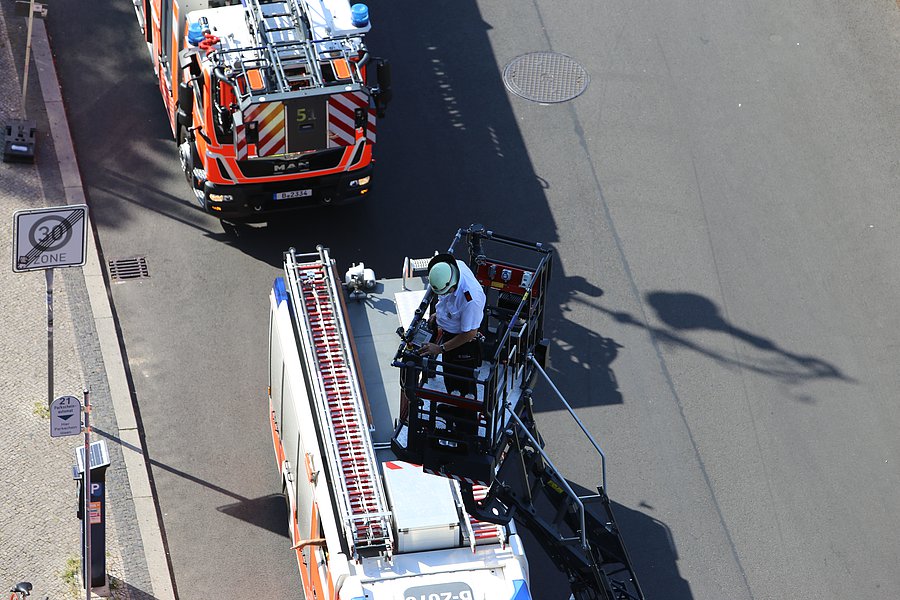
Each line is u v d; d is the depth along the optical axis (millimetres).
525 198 76875
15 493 60000
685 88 83812
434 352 45312
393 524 49906
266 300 70438
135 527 59969
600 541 54250
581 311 71562
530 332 48156
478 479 48031
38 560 57750
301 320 56344
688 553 61844
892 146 81625
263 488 62750
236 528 61062
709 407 67875
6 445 61812
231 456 63812
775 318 72250
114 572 58188
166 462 63219
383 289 59906
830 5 89688
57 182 74188
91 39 82500
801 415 67938
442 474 48625
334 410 53750
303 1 68938
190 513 61344
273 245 72938
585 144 80125
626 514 62969
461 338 45000
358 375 55062
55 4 83938
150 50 79938
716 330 71375
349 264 72250
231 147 67562
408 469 51469
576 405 67188
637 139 80688
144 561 58750
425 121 80438
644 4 88750
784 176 79438
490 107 81625
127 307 69312
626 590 55938
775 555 62156
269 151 67375
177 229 73312
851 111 83375
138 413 64875
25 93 75875
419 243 73750
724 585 60906
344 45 68000
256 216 74188
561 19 87188
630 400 67688
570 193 77375
